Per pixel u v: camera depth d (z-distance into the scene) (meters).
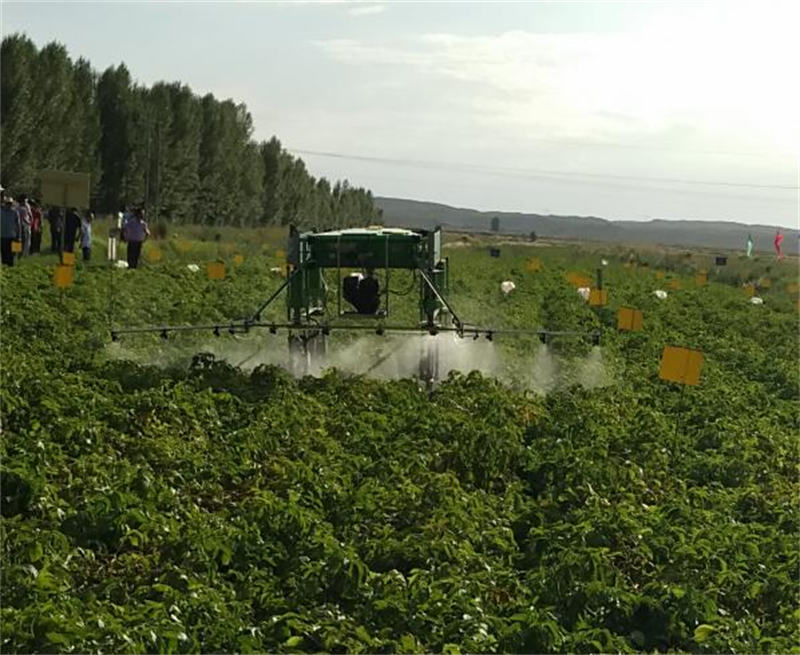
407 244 20.45
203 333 23.38
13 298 26.47
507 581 10.58
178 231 68.06
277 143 109.19
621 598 10.15
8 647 8.43
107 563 10.90
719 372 23.69
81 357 19.86
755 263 87.75
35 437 13.80
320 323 20.58
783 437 17.17
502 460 14.78
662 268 74.50
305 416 16.12
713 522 12.62
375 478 13.43
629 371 23.11
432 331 19.52
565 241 174.75
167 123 83.81
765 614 10.68
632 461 15.29
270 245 66.00
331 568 10.23
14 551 10.30
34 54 67.50
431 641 9.29
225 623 8.93
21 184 67.00
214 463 13.94
